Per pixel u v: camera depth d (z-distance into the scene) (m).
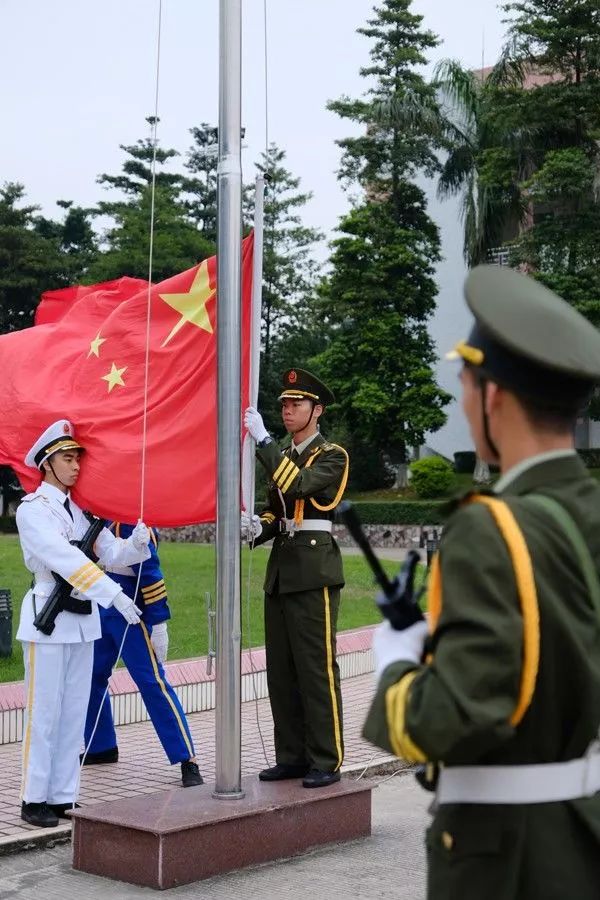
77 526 6.18
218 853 5.17
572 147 28.80
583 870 2.10
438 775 2.27
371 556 2.25
